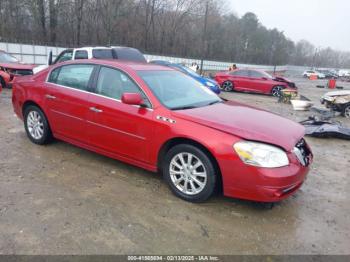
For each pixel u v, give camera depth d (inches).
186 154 150.6
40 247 114.7
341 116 482.9
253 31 3491.6
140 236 124.6
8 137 233.9
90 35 1692.9
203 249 119.7
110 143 175.5
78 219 133.3
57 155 202.5
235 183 138.6
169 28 2288.4
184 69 547.2
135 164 169.2
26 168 181.0
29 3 1402.6
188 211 145.3
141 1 2017.7
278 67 3208.7
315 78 2201.0
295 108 498.0
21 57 1033.5
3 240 117.3
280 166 134.7
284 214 148.9
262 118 162.7
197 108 164.6
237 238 127.9
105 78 179.6
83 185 164.2
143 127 159.2
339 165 230.5
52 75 206.2
